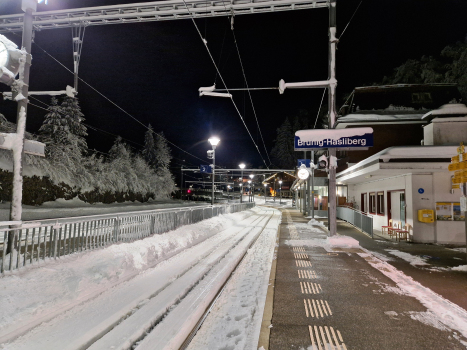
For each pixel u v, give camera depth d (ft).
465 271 24.58
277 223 72.54
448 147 36.86
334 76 37.09
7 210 68.90
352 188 78.84
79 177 121.08
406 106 75.41
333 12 37.37
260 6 38.24
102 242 24.84
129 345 11.82
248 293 18.86
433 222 40.04
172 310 15.29
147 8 39.68
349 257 29.94
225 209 75.92
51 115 120.57
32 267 17.62
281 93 38.11
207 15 39.75
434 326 13.98
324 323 14.26
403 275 22.95
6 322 11.81
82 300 15.84
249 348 11.82
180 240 33.19
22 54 19.16
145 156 216.13
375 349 11.85
